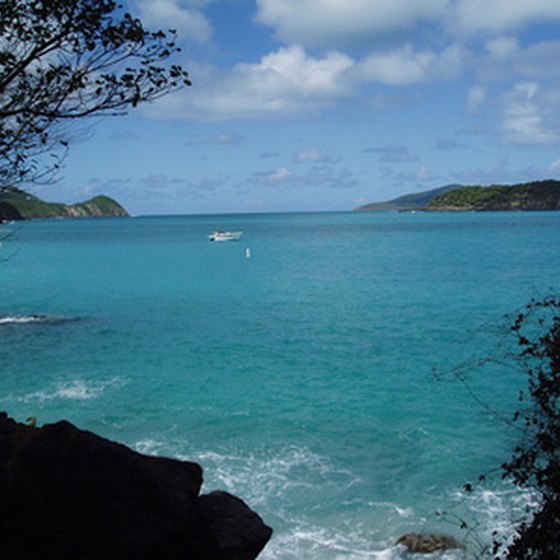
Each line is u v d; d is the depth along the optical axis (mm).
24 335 34375
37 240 145500
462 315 38875
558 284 53594
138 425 18922
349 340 31938
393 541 12234
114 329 36031
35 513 5895
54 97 6582
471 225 183875
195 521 6457
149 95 6898
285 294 51219
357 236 145375
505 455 16094
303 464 15852
